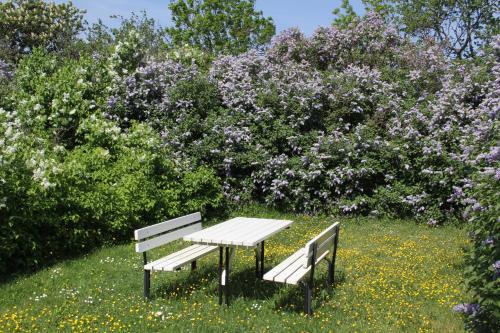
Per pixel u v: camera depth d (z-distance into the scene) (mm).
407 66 12898
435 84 12039
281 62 13984
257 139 11195
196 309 5293
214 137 10922
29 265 6844
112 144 9898
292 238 8594
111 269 6762
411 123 10602
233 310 5266
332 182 10312
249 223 6500
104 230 8250
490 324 4230
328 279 6094
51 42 23125
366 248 7922
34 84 11539
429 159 9875
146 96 12281
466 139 8977
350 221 9922
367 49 13859
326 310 5309
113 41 18562
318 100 11219
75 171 8156
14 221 6797
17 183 6910
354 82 11516
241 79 12594
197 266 6805
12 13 23000
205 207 10227
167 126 11492
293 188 10570
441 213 9703
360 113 11406
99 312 5219
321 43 14164
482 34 18484
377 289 5895
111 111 11953
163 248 7848
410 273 6480
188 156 10906
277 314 5172
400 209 10297
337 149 10391
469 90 10805
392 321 5055
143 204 8859
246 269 6711
